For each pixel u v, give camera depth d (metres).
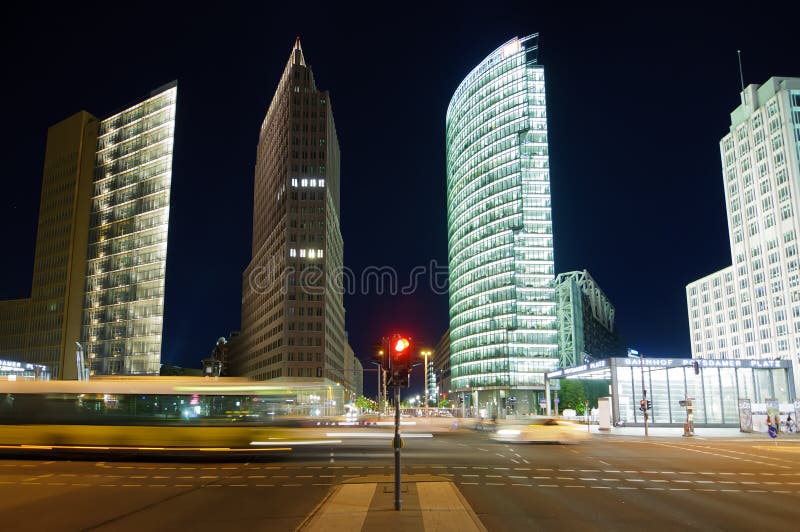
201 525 14.30
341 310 184.88
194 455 31.50
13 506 17.05
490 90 169.88
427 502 16.53
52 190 156.12
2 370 124.12
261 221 180.12
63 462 28.84
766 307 141.25
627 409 67.94
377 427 62.97
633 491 20.36
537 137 160.38
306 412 33.94
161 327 128.38
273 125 169.88
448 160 195.50
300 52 160.62
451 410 166.12
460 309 173.62
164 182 134.50
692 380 68.81
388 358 16.05
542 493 19.62
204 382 30.75
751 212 147.50
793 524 14.82
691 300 175.62
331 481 22.25
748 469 27.41
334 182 168.50
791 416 60.09
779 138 138.38
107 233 142.25
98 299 140.12
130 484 21.50
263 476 23.70
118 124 146.75
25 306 153.25
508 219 158.00
